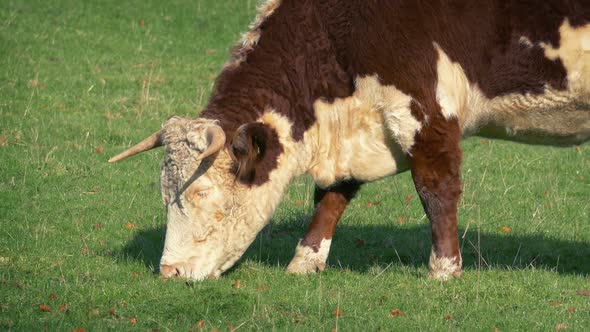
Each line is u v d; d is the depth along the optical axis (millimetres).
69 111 35906
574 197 29734
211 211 19922
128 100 37438
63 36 43625
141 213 26688
